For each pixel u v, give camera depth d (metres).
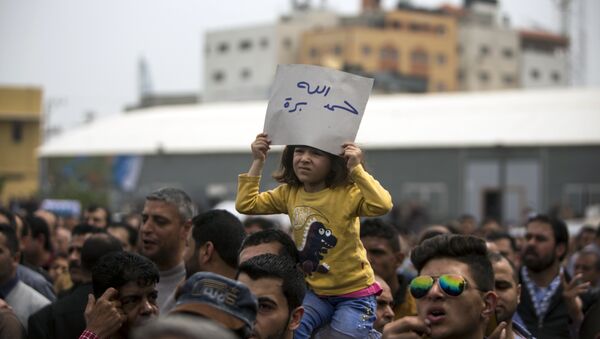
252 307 4.64
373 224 9.94
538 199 54.47
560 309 10.84
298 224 7.48
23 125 75.00
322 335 7.43
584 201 53.69
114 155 64.44
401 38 110.50
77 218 22.52
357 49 108.69
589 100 57.88
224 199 61.66
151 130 65.75
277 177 7.66
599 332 9.29
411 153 57.31
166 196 9.50
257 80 119.56
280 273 6.42
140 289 7.11
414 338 5.62
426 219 49.94
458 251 6.03
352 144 7.30
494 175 55.47
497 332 6.69
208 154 62.47
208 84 124.19
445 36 113.69
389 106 62.56
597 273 13.58
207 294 4.59
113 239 9.40
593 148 53.75
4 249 9.34
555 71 128.12
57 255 14.11
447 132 57.16
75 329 8.54
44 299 9.57
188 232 9.06
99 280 7.14
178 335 3.54
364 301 7.48
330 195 7.39
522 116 57.12
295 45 118.25
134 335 3.61
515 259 13.12
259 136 7.52
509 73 119.81
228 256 8.43
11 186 74.44
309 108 7.36
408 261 12.23
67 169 65.00
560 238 10.92
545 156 54.44
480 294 5.99
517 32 120.88
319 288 7.48
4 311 8.20
